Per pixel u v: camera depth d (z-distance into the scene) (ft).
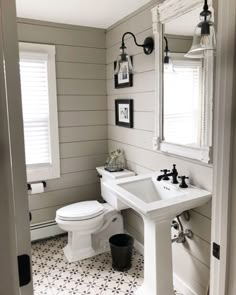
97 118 10.44
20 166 1.96
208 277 6.25
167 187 6.71
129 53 8.63
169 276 6.28
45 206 9.92
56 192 10.05
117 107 9.62
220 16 2.90
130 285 7.34
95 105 10.35
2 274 1.89
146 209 5.31
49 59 9.29
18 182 1.96
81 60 9.86
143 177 7.32
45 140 9.75
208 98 5.77
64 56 9.55
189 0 5.97
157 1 7.11
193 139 6.30
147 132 8.07
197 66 5.98
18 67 1.87
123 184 6.93
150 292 6.36
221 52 2.92
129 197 5.98
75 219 8.10
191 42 6.09
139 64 8.16
